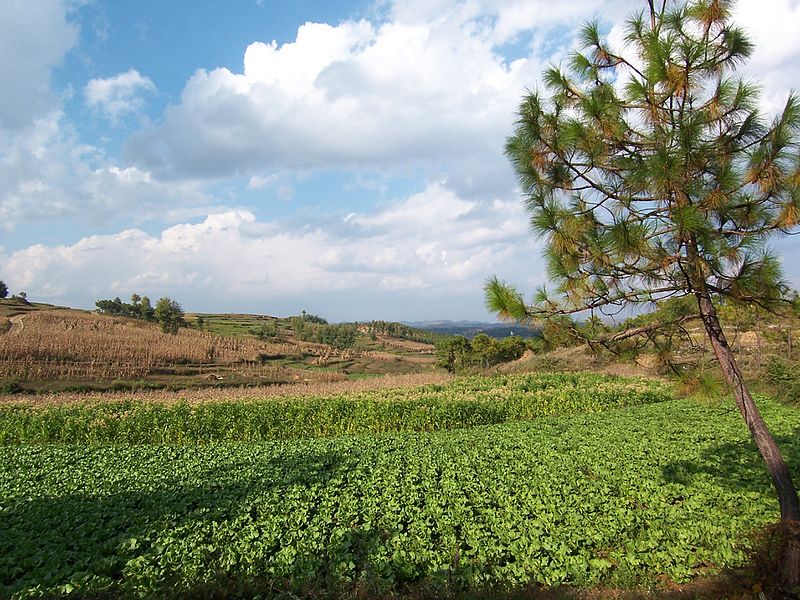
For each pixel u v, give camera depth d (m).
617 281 7.77
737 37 6.97
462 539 10.16
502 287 8.00
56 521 11.52
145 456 18.83
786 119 6.45
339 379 57.41
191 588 7.94
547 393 33.44
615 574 8.73
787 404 26.77
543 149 7.89
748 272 6.98
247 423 25.00
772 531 6.97
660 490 12.41
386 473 14.62
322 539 10.17
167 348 64.12
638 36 7.89
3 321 65.38
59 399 32.69
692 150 6.57
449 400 29.67
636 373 43.91
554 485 13.02
